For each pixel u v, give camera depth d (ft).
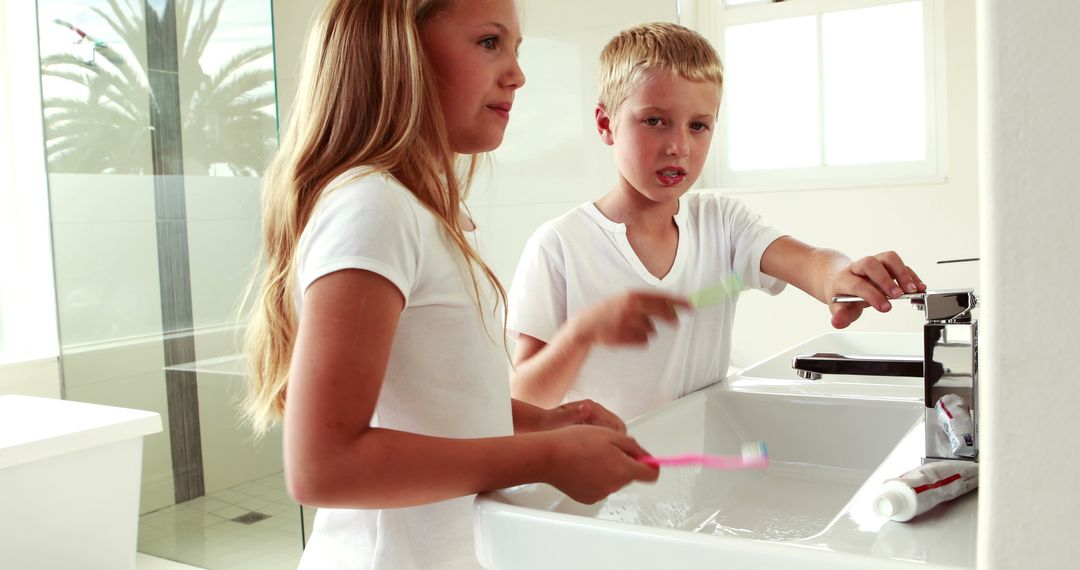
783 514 2.64
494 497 1.89
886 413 3.10
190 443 7.48
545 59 5.79
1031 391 0.94
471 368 2.28
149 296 7.72
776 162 6.46
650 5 5.45
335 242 1.96
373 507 1.83
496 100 2.48
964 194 5.90
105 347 8.09
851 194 6.21
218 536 7.36
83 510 6.16
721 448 3.23
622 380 3.76
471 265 2.34
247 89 6.83
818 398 3.21
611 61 3.81
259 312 2.54
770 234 3.88
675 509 2.68
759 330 5.73
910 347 4.31
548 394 3.15
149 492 7.77
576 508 2.12
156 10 7.36
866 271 2.94
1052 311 0.92
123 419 6.40
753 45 6.31
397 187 2.14
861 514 1.83
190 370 7.48
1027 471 0.94
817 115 6.30
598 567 1.62
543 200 5.85
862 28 6.06
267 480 6.98
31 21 8.57
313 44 2.44
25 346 9.04
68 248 8.34
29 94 8.70
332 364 1.85
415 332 2.19
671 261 3.92
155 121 7.52
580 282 3.88
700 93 3.59
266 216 2.52
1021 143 0.93
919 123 6.03
